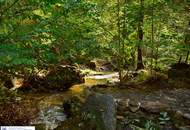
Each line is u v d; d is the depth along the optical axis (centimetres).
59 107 851
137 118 806
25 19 674
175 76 1237
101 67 1788
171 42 1193
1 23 618
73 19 886
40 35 753
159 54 1258
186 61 1363
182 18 1229
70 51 1003
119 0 1205
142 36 1264
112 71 1756
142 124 781
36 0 647
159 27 1235
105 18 1190
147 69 1333
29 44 717
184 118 798
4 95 824
